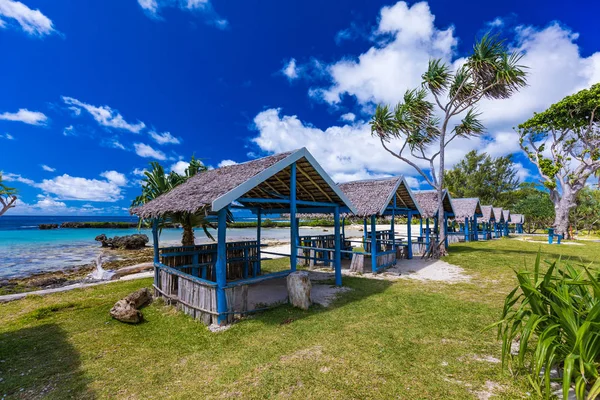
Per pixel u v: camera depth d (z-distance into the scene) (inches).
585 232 1428.4
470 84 566.3
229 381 148.1
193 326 224.8
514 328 135.9
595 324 106.3
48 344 197.6
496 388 133.6
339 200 344.2
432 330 205.0
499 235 1222.3
